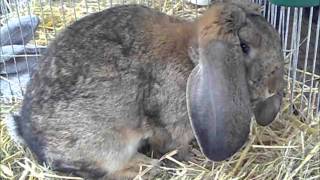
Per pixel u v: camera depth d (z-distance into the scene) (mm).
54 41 911
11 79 1127
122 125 872
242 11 809
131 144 896
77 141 871
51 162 902
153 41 861
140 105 869
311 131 968
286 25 1079
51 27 1264
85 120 862
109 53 862
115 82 856
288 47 1088
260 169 917
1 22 1272
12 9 1327
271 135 969
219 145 805
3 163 951
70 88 861
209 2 1229
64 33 905
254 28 810
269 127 982
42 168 920
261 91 845
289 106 1008
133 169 921
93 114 860
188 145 939
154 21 880
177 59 850
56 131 874
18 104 1072
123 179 919
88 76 859
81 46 874
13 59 1123
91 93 857
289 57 1027
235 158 930
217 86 771
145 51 858
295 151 937
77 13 1295
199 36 799
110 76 856
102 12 907
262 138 965
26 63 1127
